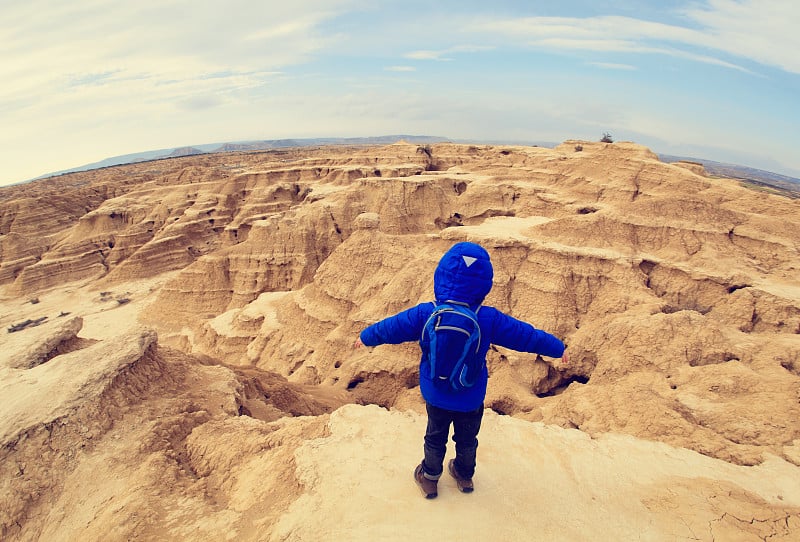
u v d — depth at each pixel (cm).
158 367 1305
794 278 2739
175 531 670
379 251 3716
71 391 1049
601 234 3169
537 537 565
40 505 815
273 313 4081
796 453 880
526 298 3005
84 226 8575
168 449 956
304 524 600
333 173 8100
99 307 6325
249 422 1070
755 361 2002
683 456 768
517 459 720
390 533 567
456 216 5922
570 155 6309
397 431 799
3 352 1466
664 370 2058
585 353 2539
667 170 4628
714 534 588
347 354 3131
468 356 451
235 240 7588
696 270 2798
